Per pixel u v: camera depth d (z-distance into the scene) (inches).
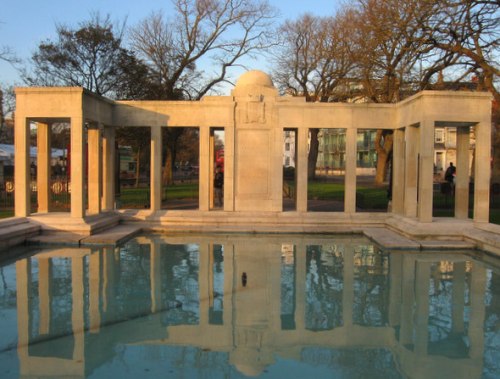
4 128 2007.9
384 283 384.8
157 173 695.1
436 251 516.1
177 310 314.0
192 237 600.1
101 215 636.7
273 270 425.1
